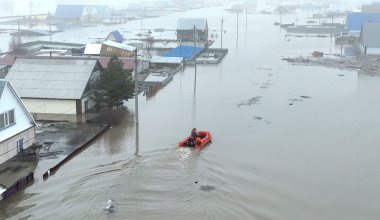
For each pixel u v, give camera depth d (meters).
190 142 33.72
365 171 29.84
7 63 56.72
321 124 40.97
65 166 29.94
